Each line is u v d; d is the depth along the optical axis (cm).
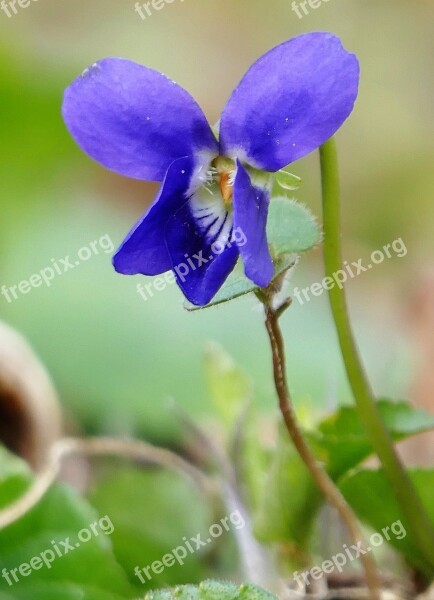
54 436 20
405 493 17
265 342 22
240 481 18
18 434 20
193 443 20
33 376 20
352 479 17
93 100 15
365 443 17
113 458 20
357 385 16
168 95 15
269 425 21
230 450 18
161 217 15
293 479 17
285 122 15
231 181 15
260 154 15
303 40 15
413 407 17
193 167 15
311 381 22
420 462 20
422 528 17
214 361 19
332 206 16
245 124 15
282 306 15
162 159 15
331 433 17
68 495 18
